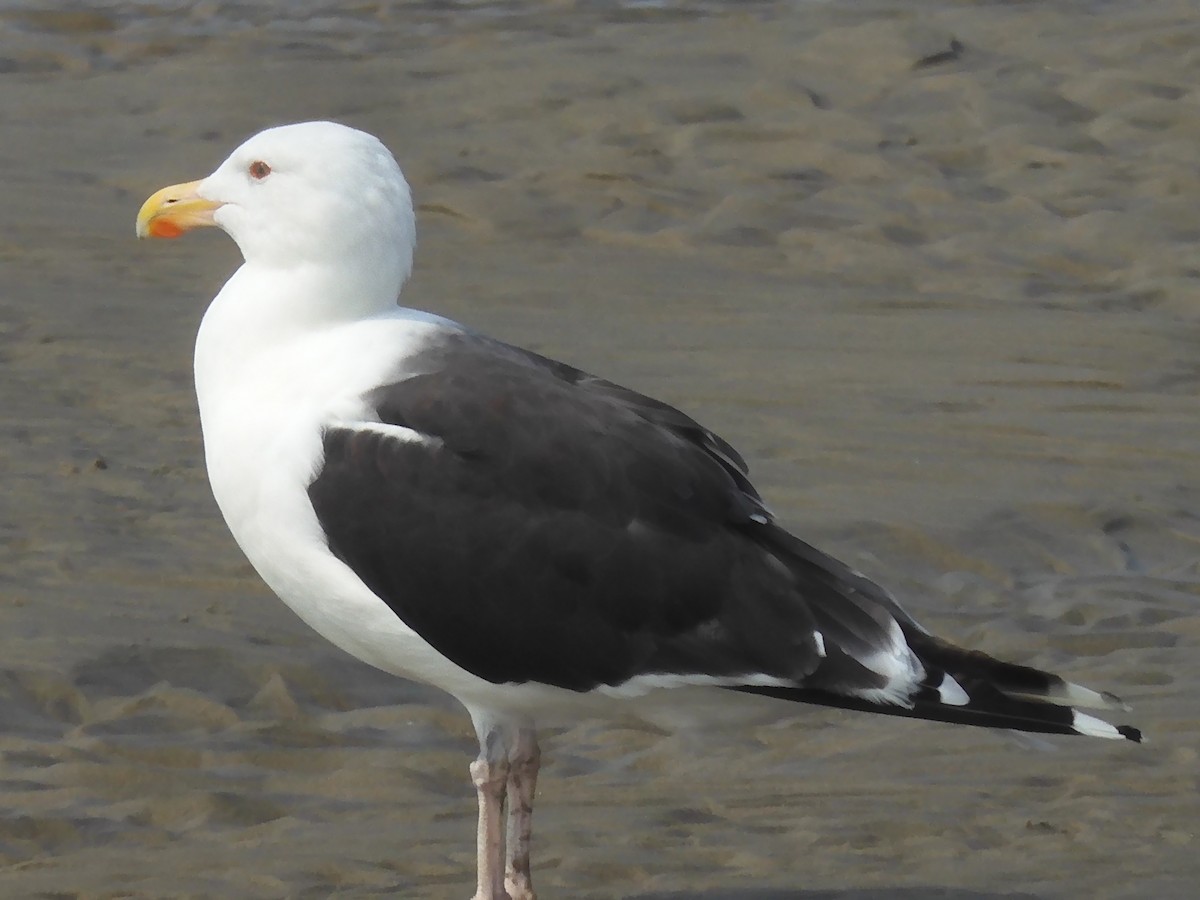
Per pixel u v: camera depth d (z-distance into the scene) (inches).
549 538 346.3
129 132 944.9
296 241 364.8
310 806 406.3
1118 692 454.0
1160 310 752.3
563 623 347.9
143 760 421.4
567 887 371.6
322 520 350.6
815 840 387.5
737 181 887.1
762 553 350.3
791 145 925.2
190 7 1156.5
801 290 764.6
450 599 348.5
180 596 495.8
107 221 824.3
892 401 647.8
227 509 364.5
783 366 679.7
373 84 1011.9
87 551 518.3
